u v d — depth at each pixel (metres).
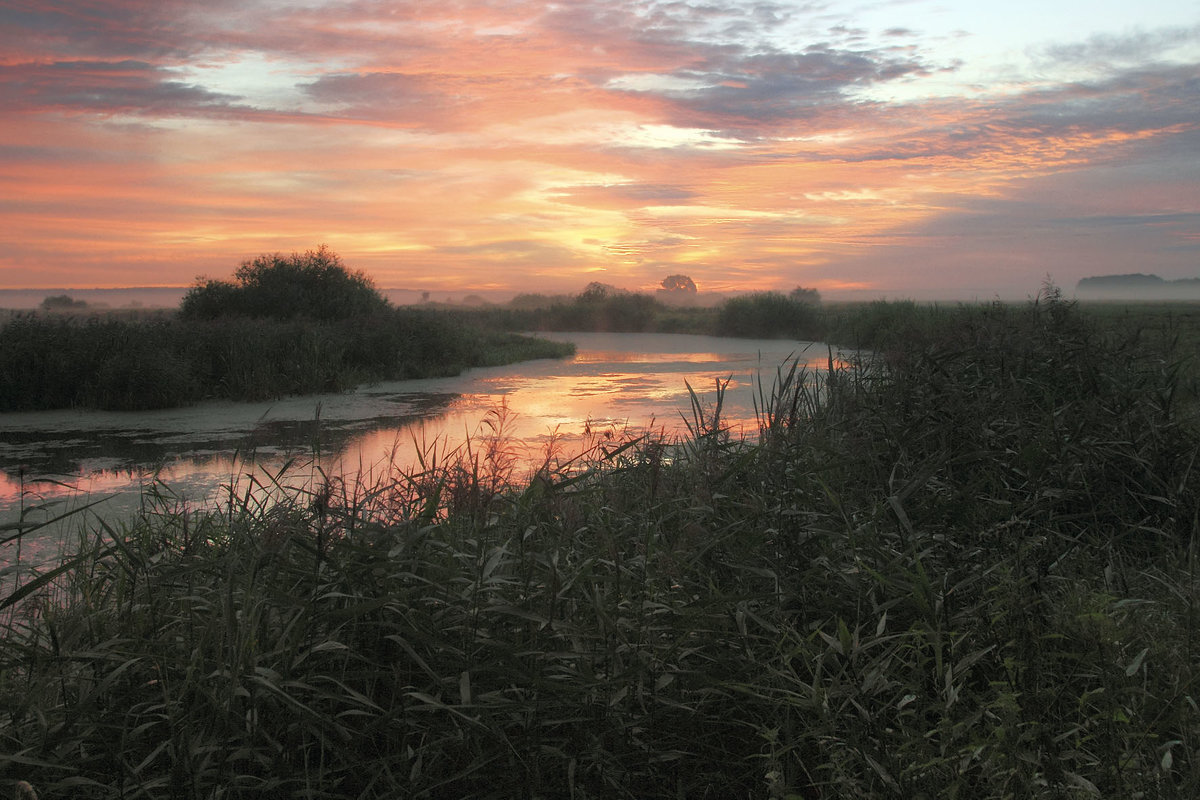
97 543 3.83
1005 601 2.92
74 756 2.58
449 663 2.76
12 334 14.79
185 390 14.62
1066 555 3.73
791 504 3.66
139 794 2.44
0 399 13.99
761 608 3.20
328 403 14.79
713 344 33.41
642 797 2.78
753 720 2.90
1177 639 3.13
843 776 2.40
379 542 3.12
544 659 2.90
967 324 8.45
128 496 7.62
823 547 3.40
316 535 3.20
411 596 2.98
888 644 2.99
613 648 2.82
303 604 2.77
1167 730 2.64
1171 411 6.04
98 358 14.84
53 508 7.15
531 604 3.06
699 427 4.59
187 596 3.06
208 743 2.51
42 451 10.23
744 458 3.68
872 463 4.16
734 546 3.46
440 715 2.79
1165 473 4.87
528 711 2.68
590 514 4.16
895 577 3.09
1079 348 6.64
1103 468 4.81
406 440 10.62
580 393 16.00
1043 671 2.77
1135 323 12.11
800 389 5.06
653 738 2.78
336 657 2.85
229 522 4.00
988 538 3.44
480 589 2.84
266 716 2.71
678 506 3.87
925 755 2.42
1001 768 2.31
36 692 2.66
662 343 34.38
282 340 17.89
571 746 2.76
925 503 3.74
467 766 2.63
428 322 22.11
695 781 2.82
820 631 2.90
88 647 2.97
